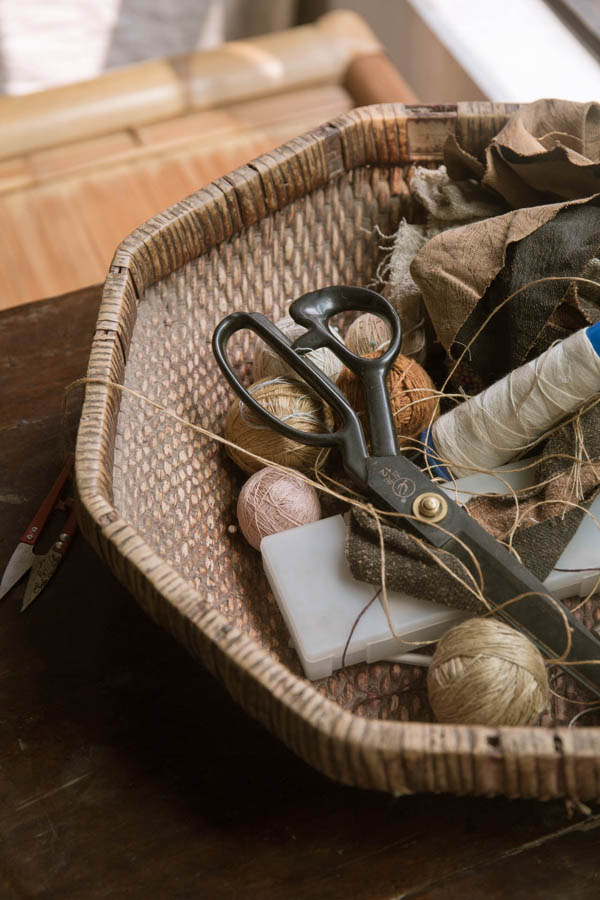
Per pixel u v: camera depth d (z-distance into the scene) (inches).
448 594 18.0
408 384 21.1
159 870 17.8
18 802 18.7
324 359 21.7
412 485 18.6
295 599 18.8
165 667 20.3
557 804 17.9
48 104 40.5
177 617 15.5
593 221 20.2
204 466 21.9
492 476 20.5
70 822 18.4
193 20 55.6
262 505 20.1
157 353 21.6
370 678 19.2
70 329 26.9
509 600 17.2
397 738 14.1
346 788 18.4
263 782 18.6
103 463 17.5
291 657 20.0
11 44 54.4
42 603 21.5
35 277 36.3
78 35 55.0
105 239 37.1
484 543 18.0
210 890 17.5
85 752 19.2
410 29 45.3
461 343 21.1
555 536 18.7
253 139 40.3
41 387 25.6
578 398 19.1
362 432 19.6
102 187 38.6
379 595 18.7
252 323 20.7
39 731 19.6
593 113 22.1
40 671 20.5
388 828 17.9
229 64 42.3
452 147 21.9
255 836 18.0
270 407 20.8
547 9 41.6
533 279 20.1
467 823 17.8
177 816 18.3
